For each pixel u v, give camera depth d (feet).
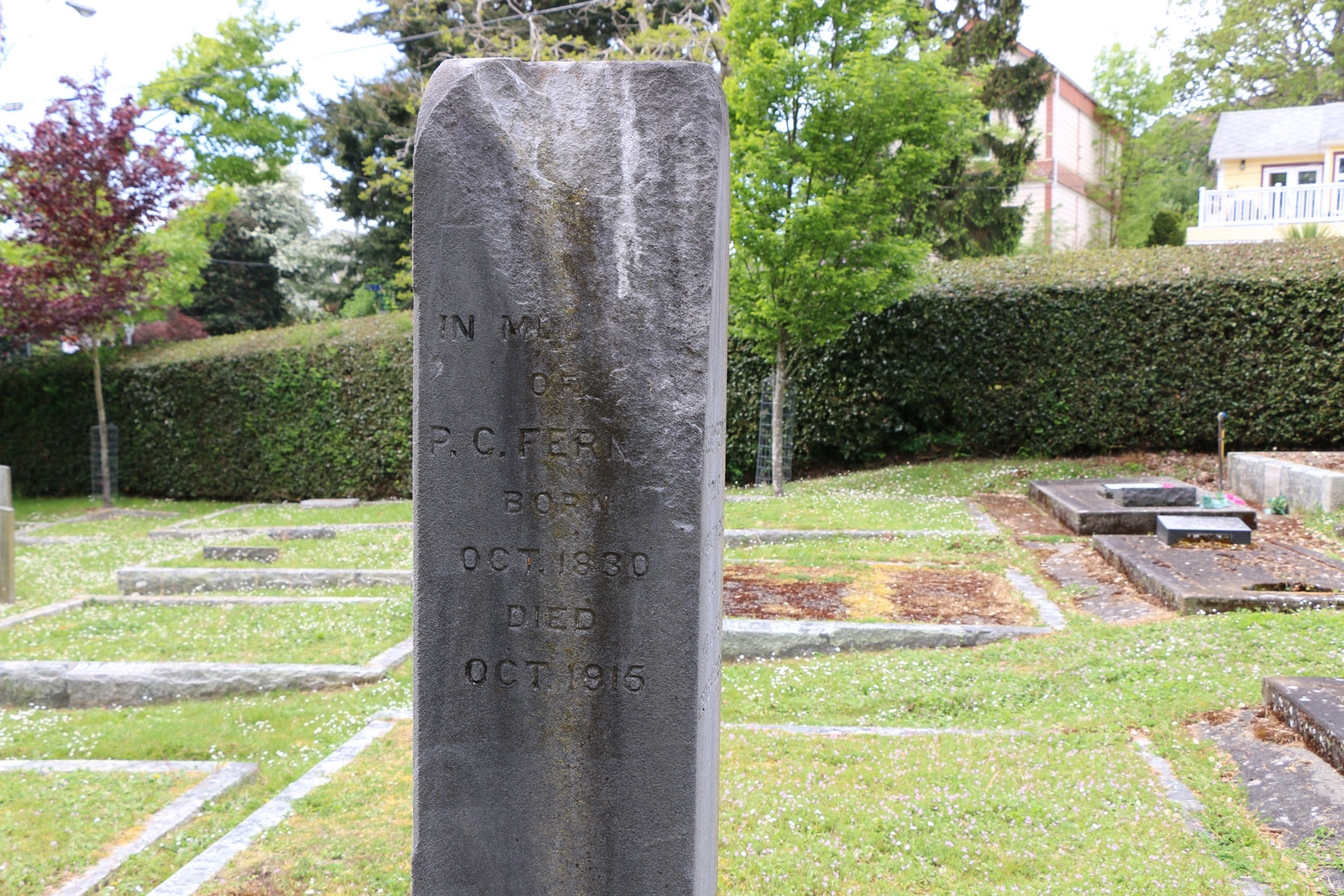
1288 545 30.25
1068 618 24.86
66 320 56.34
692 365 8.36
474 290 8.55
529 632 8.64
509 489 8.61
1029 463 49.75
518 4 80.48
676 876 8.57
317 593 31.17
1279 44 108.78
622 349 8.43
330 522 48.85
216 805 14.90
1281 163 90.12
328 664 22.08
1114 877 11.74
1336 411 44.60
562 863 8.68
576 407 8.50
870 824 13.46
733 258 46.21
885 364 53.16
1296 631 20.24
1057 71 93.76
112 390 66.03
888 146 48.60
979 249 88.07
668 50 60.49
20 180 55.26
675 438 8.39
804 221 42.29
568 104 8.51
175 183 59.57
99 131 57.06
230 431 63.57
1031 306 50.03
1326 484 34.04
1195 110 116.06
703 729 8.79
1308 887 11.31
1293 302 45.16
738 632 23.66
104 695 20.94
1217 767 14.89
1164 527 30.73
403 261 89.92
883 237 46.09
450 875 8.80
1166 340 47.62
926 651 22.77
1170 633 21.15
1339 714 14.71
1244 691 17.44
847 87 41.14
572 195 8.44
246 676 21.21
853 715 18.94
